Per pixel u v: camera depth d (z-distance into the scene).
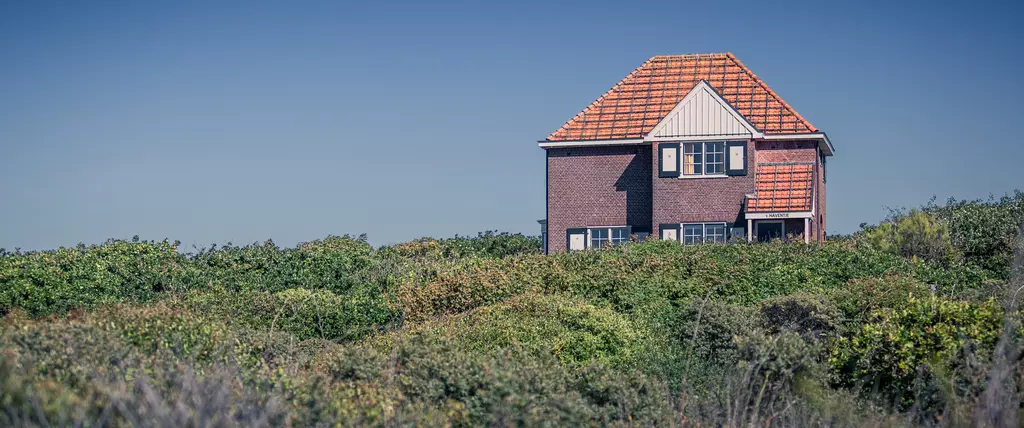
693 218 33.84
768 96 35.16
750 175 33.53
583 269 21.92
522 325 16.09
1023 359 11.57
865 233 29.75
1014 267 16.55
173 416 7.83
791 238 29.33
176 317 13.01
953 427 10.42
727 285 20.28
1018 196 30.22
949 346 12.42
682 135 33.94
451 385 11.49
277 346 14.60
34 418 7.60
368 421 9.55
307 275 22.92
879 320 14.95
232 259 23.78
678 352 15.59
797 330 15.73
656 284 20.06
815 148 34.06
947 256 24.17
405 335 15.48
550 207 35.59
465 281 20.62
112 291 19.70
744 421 11.84
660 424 11.91
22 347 10.03
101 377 8.98
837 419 11.91
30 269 18.89
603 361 15.13
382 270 23.89
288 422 8.83
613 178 35.31
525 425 10.16
